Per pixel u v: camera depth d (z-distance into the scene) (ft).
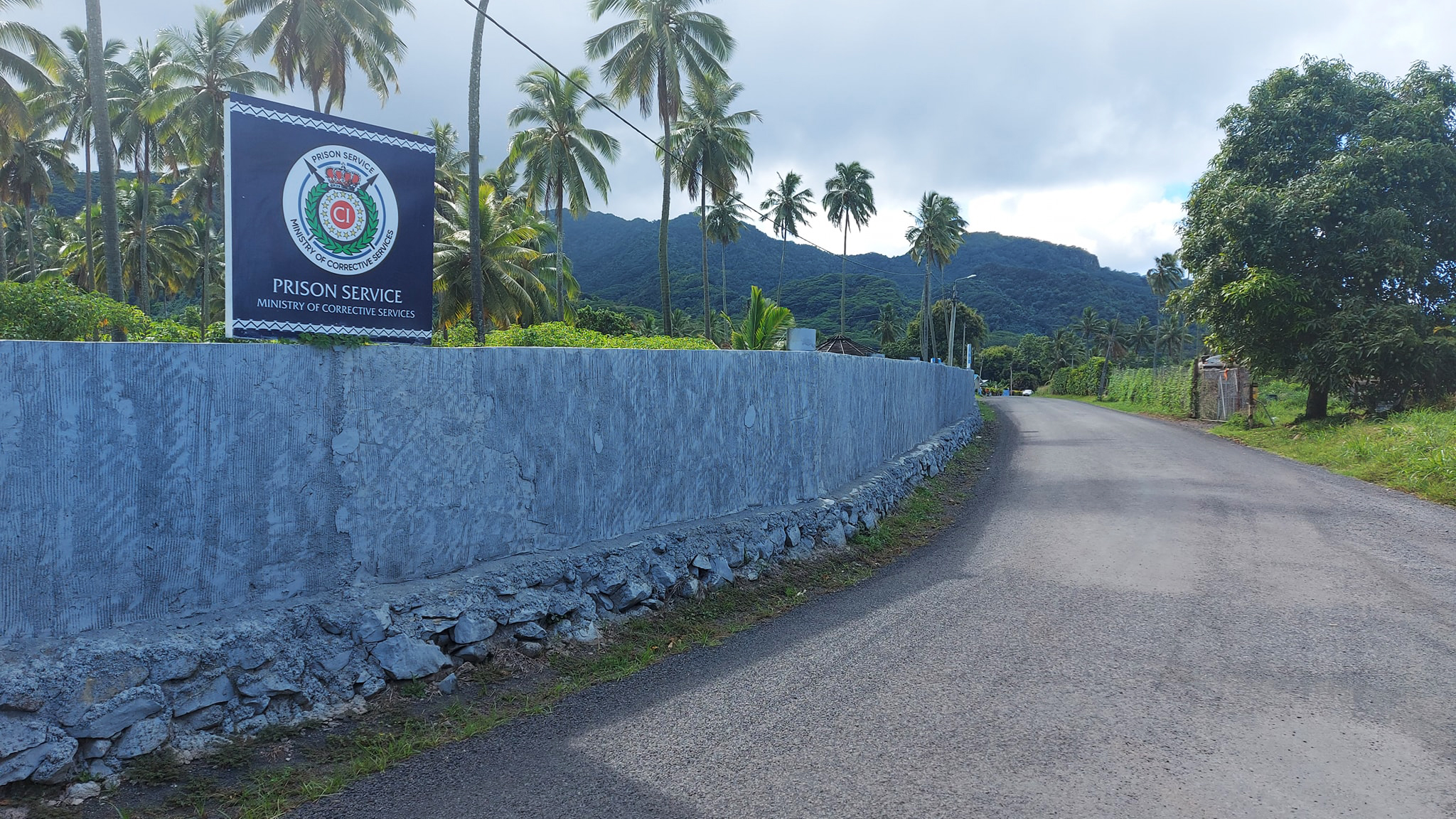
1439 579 21.48
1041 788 10.96
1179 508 32.96
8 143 92.07
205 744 11.82
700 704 14.42
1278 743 12.23
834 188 188.14
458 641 15.08
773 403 26.23
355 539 14.92
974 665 16.02
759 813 10.47
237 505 13.41
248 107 14.39
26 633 11.30
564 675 15.71
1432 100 60.70
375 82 94.32
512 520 17.69
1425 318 59.52
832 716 13.70
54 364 11.60
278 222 14.71
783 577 23.11
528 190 114.11
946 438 53.42
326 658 13.48
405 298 16.35
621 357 20.42
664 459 21.76
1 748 10.17
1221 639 17.10
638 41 85.92
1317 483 38.45
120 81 106.32
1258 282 60.49
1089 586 21.74
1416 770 11.30
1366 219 58.85
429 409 16.08
